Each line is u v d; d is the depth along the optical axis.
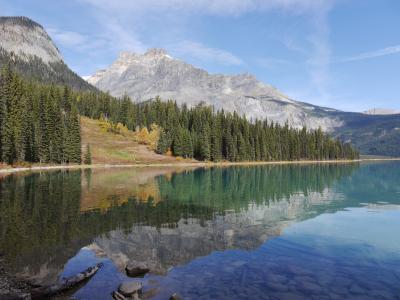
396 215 38.09
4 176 78.19
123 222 32.78
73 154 127.56
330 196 54.09
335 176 97.00
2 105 100.62
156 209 40.22
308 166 159.38
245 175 95.38
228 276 18.72
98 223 32.09
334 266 20.55
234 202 46.47
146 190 57.44
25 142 111.81
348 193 58.59
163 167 135.00
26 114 114.00
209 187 64.19
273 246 24.75
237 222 33.34
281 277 18.62
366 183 78.06
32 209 38.34
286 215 37.50
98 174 90.81
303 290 16.92
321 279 18.41
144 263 20.91
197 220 34.16
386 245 25.25
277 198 50.84
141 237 27.16
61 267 20.20
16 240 25.80
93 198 47.31
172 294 16.05
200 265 20.52
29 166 106.69
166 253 22.95
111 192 53.88
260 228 30.72
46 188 57.00
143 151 166.75
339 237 27.61
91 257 22.05
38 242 25.41
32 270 19.67
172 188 61.69
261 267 20.23
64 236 27.17
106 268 19.98
